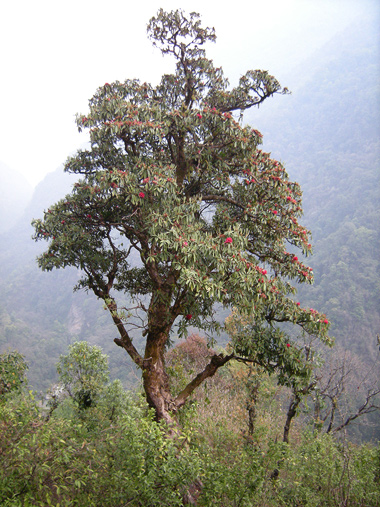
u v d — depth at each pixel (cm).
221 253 575
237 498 495
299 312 662
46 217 709
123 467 416
